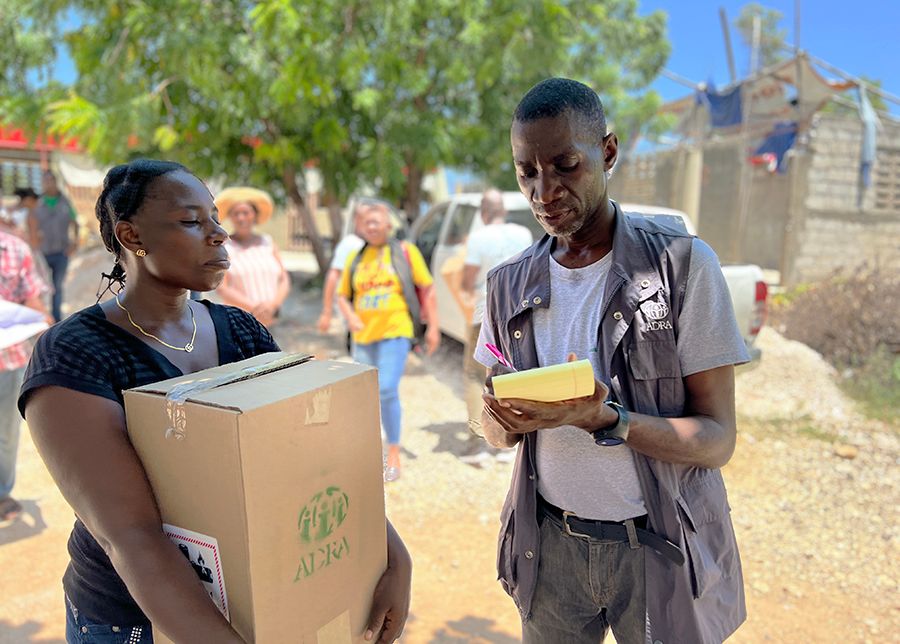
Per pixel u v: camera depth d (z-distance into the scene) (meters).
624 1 10.15
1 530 3.66
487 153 9.43
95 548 1.34
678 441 1.43
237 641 1.11
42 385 1.18
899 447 4.82
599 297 1.58
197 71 7.02
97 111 7.16
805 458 4.64
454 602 3.09
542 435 1.66
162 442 1.14
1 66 8.16
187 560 1.15
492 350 1.62
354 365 1.33
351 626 1.31
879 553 3.49
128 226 1.32
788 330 7.38
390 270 4.18
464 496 4.14
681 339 1.50
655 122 11.41
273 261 4.73
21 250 3.71
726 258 12.38
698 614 1.56
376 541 1.36
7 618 2.91
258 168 9.17
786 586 3.21
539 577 1.75
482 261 4.27
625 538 1.59
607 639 2.76
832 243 11.11
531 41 7.86
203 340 1.46
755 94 11.38
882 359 6.34
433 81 8.92
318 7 7.07
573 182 1.45
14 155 16.14
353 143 9.01
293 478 1.15
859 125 11.05
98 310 1.34
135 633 1.36
